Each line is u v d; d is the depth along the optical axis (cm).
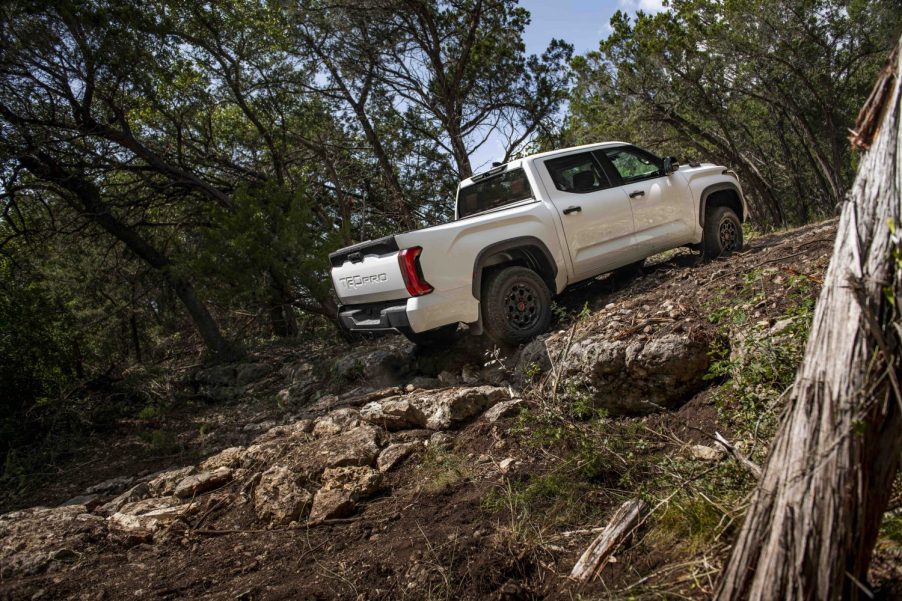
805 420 185
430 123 1702
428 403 504
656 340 455
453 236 587
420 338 644
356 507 405
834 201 2255
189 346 1327
